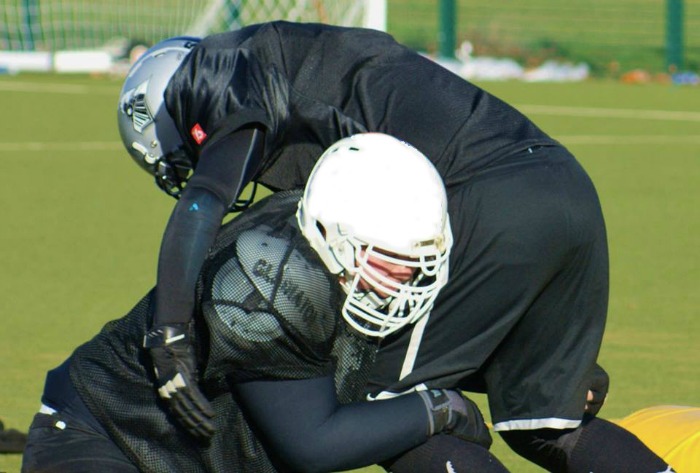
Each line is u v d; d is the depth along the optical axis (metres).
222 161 8.55
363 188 7.99
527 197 8.78
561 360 9.28
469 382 10.05
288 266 7.89
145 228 25.73
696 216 27.75
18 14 59.78
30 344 16.73
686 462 10.45
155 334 7.95
